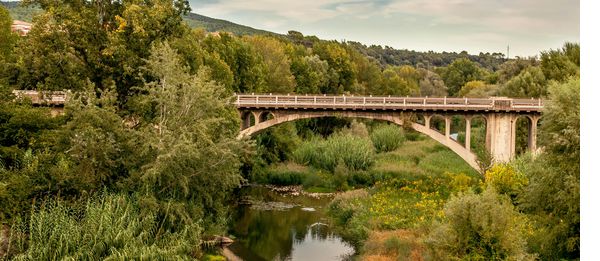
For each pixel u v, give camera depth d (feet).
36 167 77.00
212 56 151.74
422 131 144.05
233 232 110.42
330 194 148.56
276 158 170.60
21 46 110.11
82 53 108.99
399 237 94.17
